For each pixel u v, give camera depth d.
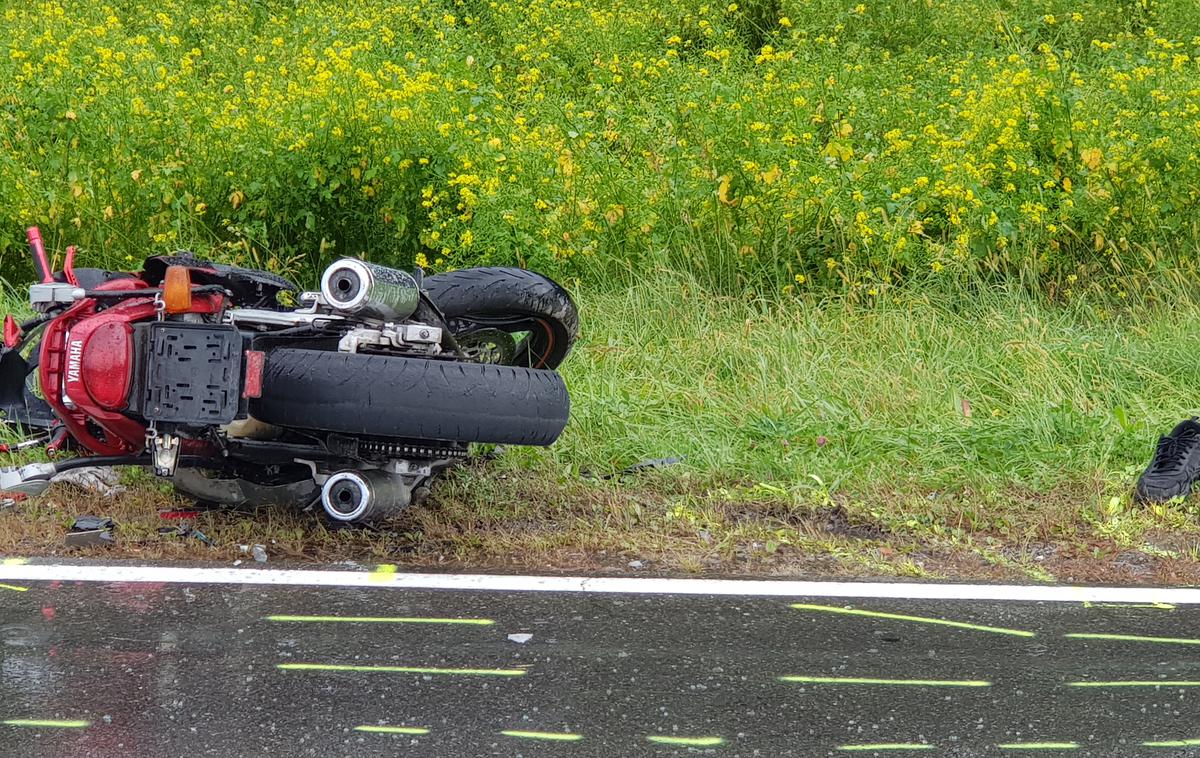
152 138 15.76
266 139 15.90
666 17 24.84
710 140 15.56
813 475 10.59
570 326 11.06
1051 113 16.22
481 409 8.49
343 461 8.92
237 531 9.16
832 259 15.01
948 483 10.69
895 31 24.59
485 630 7.52
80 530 9.14
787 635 7.55
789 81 17.36
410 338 8.76
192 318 8.64
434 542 9.20
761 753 6.00
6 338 9.95
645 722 6.30
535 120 18.88
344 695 6.54
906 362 13.18
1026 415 12.02
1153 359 13.41
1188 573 8.91
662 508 10.08
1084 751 6.07
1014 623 7.83
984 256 15.17
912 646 7.41
